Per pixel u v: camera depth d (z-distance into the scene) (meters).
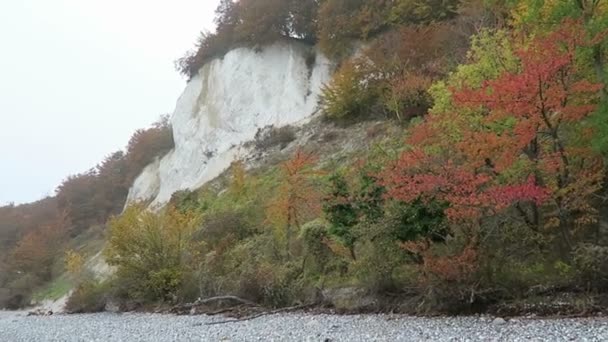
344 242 18.39
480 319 14.20
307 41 48.31
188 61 56.97
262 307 21.53
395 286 17.33
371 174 17.12
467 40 28.91
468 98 14.27
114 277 33.06
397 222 16.14
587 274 13.69
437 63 30.42
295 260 22.59
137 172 65.88
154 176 60.44
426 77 30.64
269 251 24.42
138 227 29.31
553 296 14.21
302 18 46.94
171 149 58.31
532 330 12.07
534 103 13.58
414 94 30.58
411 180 14.90
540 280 14.65
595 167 14.46
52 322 28.28
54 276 54.16
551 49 13.87
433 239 16.12
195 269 27.27
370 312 17.55
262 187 33.41
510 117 14.47
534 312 14.11
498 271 15.16
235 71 49.34
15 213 82.50
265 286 21.70
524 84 13.34
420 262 16.52
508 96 13.62
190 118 53.44
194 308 24.45
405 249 16.41
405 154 15.75
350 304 18.41
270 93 46.16
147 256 28.59
